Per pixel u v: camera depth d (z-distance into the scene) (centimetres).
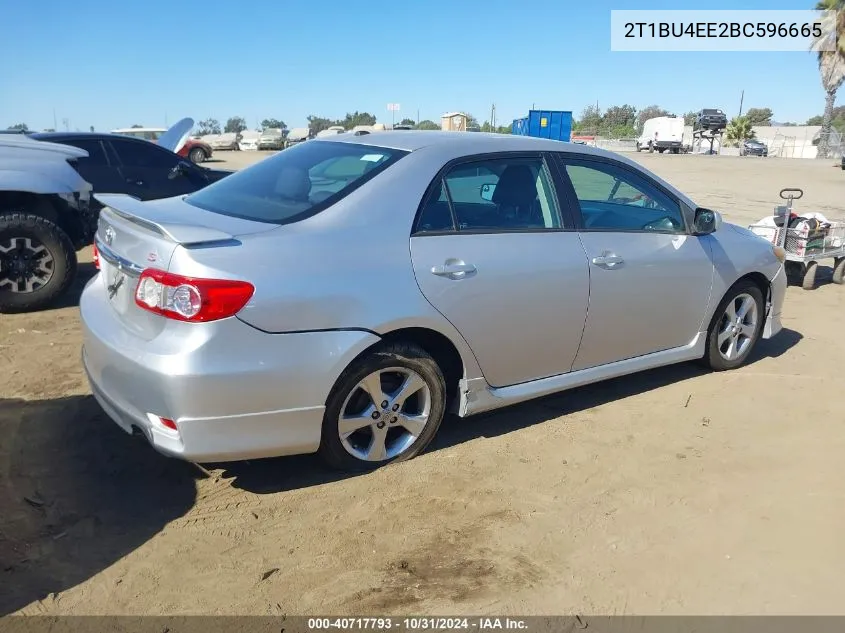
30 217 600
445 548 299
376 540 303
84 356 358
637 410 446
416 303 338
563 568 288
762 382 501
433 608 263
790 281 840
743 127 6562
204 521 312
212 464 361
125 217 335
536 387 402
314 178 365
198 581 274
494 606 265
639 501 340
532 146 406
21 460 357
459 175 371
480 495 339
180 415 292
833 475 369
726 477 365
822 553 302
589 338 416
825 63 4797
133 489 336
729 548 304
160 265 295
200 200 379
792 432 420
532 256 380
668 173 2641
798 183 2212
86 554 288
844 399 473
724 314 505
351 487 342
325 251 319
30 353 510
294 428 316
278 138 4931
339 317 316
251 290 295
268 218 334
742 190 1956
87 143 841
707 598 273
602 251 413
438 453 379
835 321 679
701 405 457
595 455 384
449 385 381
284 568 283
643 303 437
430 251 347
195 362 288
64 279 621
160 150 888
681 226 467
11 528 301
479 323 363
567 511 329
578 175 420
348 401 334
